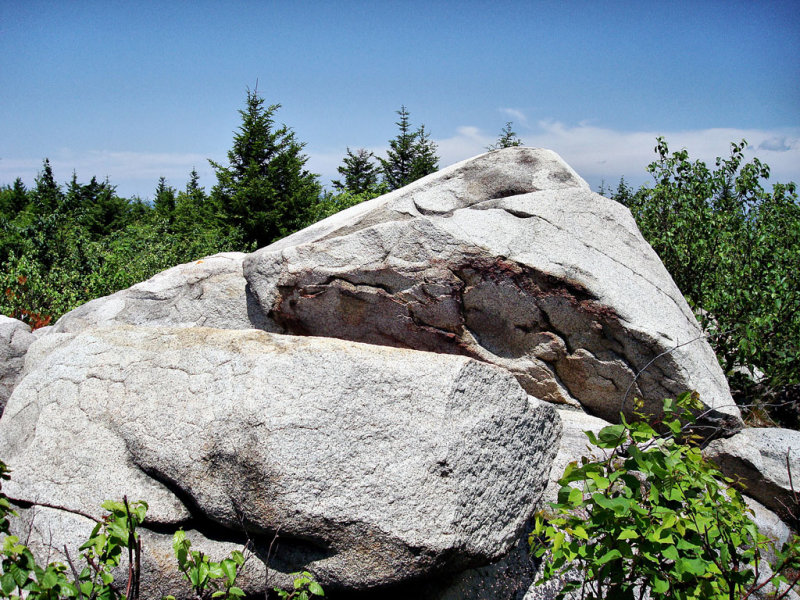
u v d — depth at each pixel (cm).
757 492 429
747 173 674
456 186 525
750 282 590
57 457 330
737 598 252
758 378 586
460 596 320
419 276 462
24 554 226
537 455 355
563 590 265
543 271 438
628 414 442
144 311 554
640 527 234
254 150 1781
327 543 282
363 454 289
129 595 241
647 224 702
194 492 302
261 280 512
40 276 886
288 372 312
